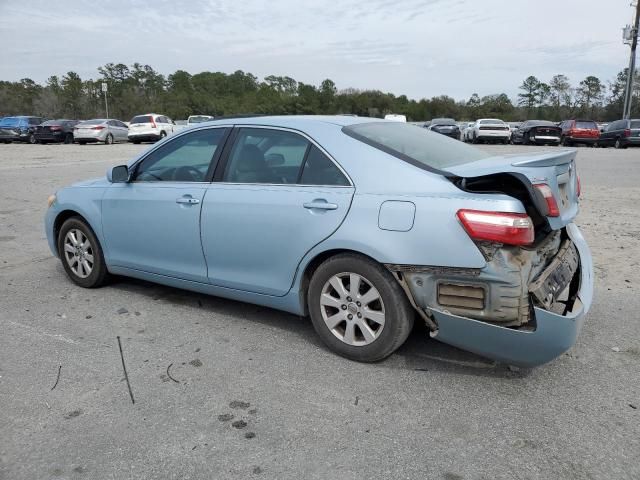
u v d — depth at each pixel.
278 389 3.32
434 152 3.79
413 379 3.43
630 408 3.10
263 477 2.54
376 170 3.48
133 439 2.83
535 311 3.00
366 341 3.57
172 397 3.22
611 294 4.95
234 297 4.23
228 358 3.73
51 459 2.67
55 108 71.88
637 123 25.75
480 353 3.25
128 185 4.70
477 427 2.93
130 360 3.70
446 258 3.14
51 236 5.41
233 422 2.97
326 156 3.69
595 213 8.62
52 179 13.21
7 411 3.08
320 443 2.79
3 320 4.39
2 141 34.16
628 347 3.86
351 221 3.45
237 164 4.11
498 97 84.88
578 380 3.41
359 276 3.50
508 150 24.75
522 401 3.18
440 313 3.21
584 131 28.39
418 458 2.67
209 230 4.13
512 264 3.03
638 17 38.75
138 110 73.06
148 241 4.56
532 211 3.33
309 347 3.90
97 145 29.91
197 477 2.54
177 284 4.54
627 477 2.54
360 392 3.28
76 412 3.07
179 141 4.48
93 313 4.55
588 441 2.80
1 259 6.22
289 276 3.82
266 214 3.82
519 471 2.58
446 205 3.16
